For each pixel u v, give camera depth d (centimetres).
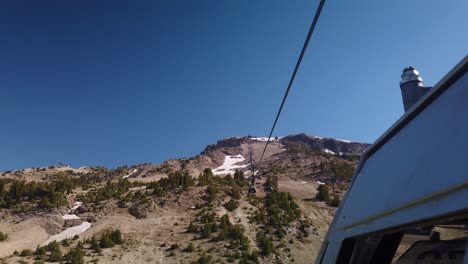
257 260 6762
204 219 8944
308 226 8969
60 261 6481
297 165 18100
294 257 7262
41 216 9025
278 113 1057
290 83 780
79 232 8525
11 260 6391
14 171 19888
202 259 6544
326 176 15362
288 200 11156
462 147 276
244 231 8275
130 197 10494
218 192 10931
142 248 7312
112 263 6500
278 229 8344
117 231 7706
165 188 11062
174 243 7581
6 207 9456
